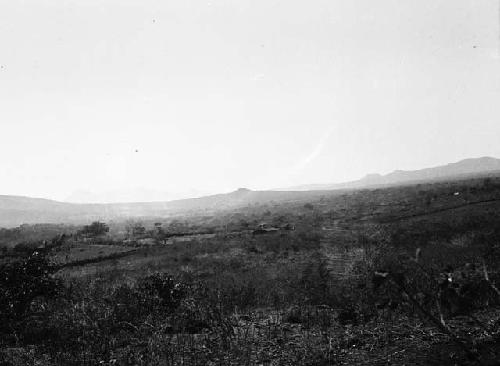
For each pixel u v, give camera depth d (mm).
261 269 14797
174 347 6387
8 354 6758
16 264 9406
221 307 8328
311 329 7070
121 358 6152
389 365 5207
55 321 8266
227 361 5824
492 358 4555
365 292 8477
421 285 6539
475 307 6711
